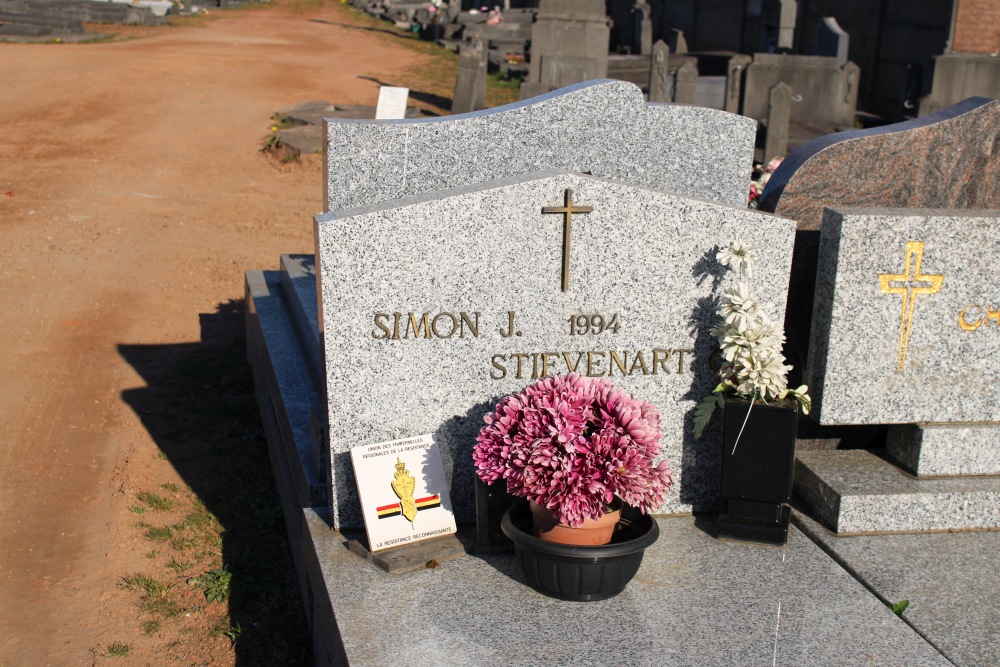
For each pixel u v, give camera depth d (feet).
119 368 26.63
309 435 17.67
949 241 15.74
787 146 49.83
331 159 17.85
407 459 14.78
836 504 15.65
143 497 20.36
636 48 82.94
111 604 17.01
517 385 15.35
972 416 16.46
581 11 61.36
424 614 13.10
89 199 40.70
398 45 92.32
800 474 16.75
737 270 15.03
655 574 14.32
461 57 59.88
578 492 13.08
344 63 78.54
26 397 24.48
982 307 16.03
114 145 48.78
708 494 16.28
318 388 19.74
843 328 15.94
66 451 22.15
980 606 13.74
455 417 15.30
